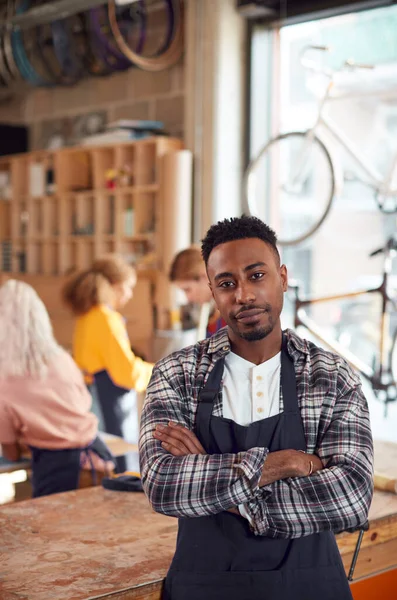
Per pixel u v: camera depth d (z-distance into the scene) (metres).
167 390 1.54
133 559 1.67
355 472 1.42
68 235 6.38
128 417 3.83
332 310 5.74
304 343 1.54
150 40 6.02
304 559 1.43
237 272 1.46
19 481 3.25
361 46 5.10
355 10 4.96
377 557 1.98
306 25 5.34
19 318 2.83
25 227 6.90
